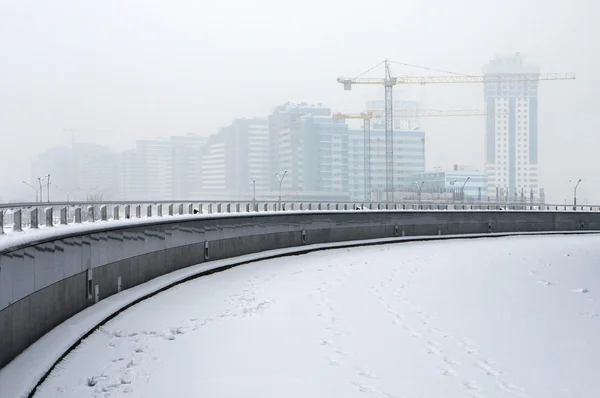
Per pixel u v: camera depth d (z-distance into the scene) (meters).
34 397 11.05
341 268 28.03
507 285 22.88
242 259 29.64
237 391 11.70
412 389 11.70
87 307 16.81
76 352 13.69
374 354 14.02
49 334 14.01
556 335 15.55
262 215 33.00
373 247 38.72
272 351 14.30
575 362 13.30
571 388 11.71
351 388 11.81
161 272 23.14
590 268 27.44
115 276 18.98
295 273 26.44
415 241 43.84
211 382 12.20
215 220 28.56
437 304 19.47
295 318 17.66
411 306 19.19
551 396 11.30
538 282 23.47
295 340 15.24
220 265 27.03
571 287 22.44
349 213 40.69
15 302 12.29
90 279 16.91
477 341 15.00
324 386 11.94
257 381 12.25
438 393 11.47
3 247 11.44
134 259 20.58
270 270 27.38
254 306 19.25
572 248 37.81
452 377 12.38
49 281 14.20
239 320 17.39
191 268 25.52
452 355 13.88
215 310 18.59
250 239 31.92
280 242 34.72
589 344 14.70
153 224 22.22
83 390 11.56
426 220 46.81
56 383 11.80
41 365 11.89
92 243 17.11
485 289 22.06
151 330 15.96
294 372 12.78
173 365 13.23
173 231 24.33
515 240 45.41
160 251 23.02
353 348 14.52
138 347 14.44
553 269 27.12
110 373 12.56
